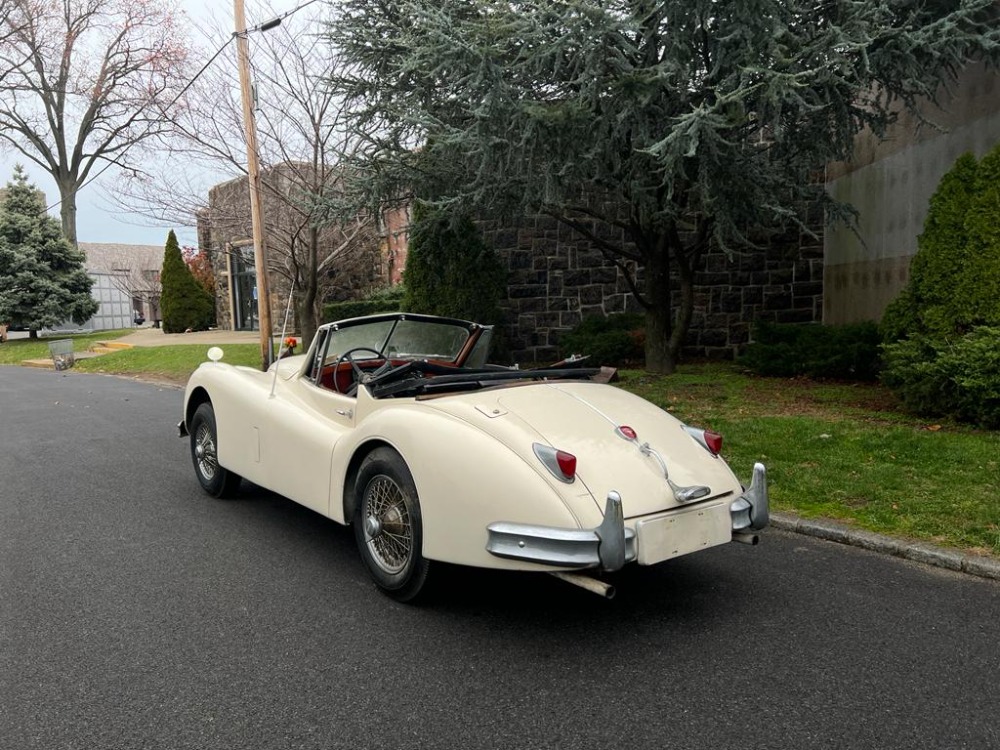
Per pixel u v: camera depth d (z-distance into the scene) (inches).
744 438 276.7
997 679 119.6
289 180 521.7
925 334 312.8
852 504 206.7
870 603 150.4
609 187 358.0
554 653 129.4
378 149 394.9
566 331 538.9
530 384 162.9
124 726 107.3
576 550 121.8
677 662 126.0
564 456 127.2
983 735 104.1
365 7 377.7
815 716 109.1
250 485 250.7
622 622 142.3
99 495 237.9
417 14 307.4
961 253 298.8
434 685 118.5
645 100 283.4
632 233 423.2
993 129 347.9
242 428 203.6
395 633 137.3
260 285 490.0
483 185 365.7
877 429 277.1
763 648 131.0
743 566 172.4
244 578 165.3
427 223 420.8
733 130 324.8
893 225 427.5
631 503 129.4
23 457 299.9
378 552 155.2
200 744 103.0
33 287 1095.6
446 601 152.4
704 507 136.4
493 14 300.2
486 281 521.3
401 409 150.2
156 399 485.7
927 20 308.5
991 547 172.6
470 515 131.2
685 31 291.3
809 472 234.5
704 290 520.7
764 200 329.7
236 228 597.0
